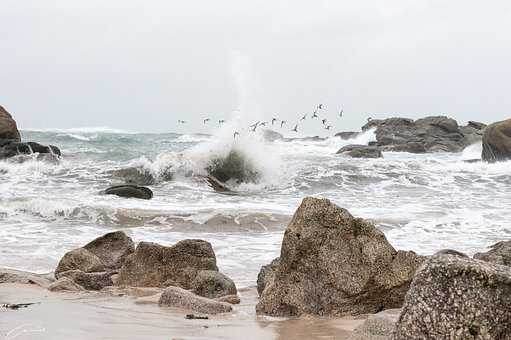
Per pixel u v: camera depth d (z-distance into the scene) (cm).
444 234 1492
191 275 1005
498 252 970
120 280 1004
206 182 2341
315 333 659
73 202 1700
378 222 1577
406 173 2477
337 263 804
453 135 5322
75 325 645
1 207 1636
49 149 2927
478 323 421
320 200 833
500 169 2675
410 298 439
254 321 731
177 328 658
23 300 804
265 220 1572
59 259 1204
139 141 5419
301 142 6100
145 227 1530
